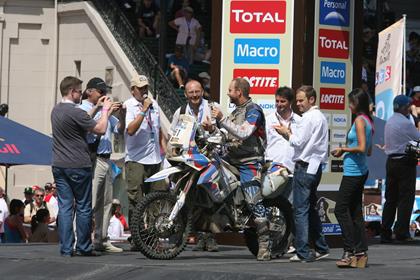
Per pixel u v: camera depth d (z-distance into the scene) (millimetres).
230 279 20203
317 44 27047
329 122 27250
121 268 21625
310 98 22750
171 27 47656
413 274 20875
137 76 25312
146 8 48531
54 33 50125
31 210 41219
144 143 25359
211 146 22922
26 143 31531
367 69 49312
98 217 25234
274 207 23938
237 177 23328
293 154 24844
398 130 29984
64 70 49875
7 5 50625
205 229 23375
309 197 22906
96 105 24688
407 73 50906
